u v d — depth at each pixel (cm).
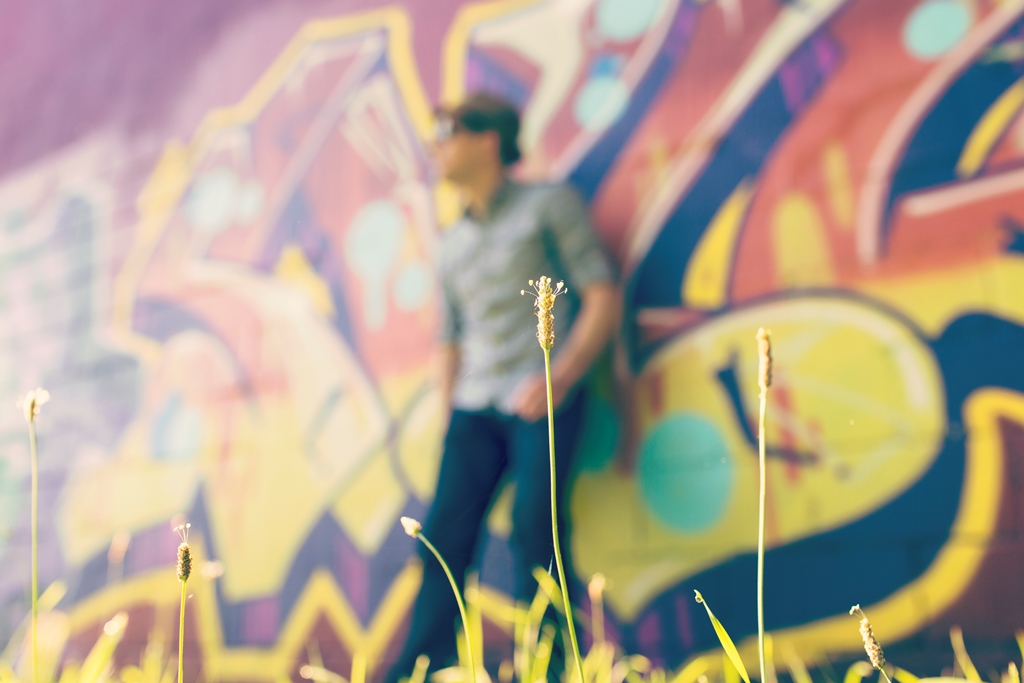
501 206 201
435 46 261
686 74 215
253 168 293
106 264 322
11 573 309
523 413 175
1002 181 170
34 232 348
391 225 255
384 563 228
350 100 275
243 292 282
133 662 267
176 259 303
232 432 271
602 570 200
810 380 184
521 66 244
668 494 195
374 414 243
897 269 178
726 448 190
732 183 203
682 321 202
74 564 294
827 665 168
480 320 193
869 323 179
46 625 290
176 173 312
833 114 193
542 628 158
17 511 317
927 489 166
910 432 171
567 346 185
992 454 161
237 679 245
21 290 345
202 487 272
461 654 164
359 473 240
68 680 152
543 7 244
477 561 212
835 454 178
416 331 241
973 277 170
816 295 187
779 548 180
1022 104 171
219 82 311
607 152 223
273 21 303
